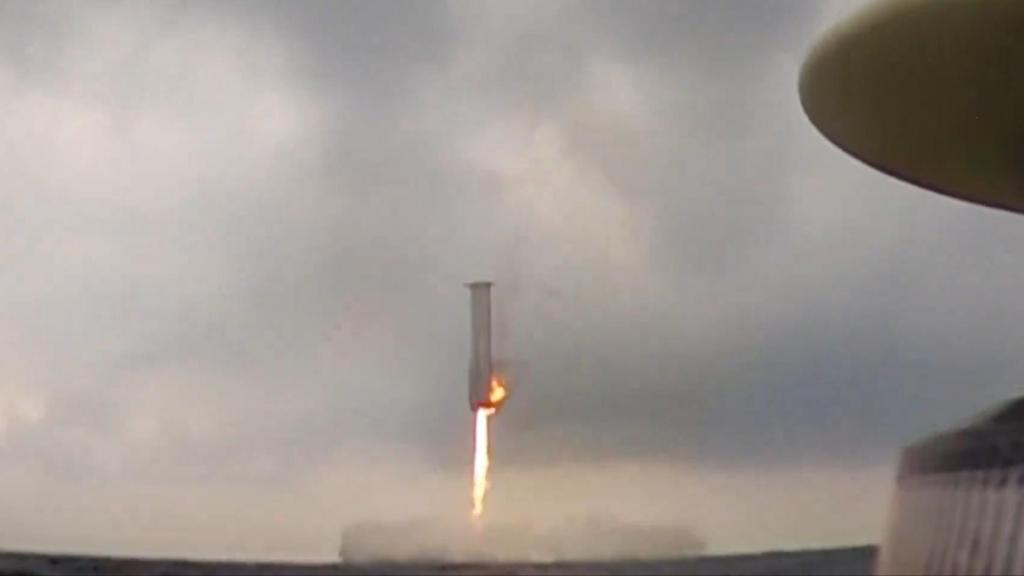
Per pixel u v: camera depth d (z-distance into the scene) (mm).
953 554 2010
